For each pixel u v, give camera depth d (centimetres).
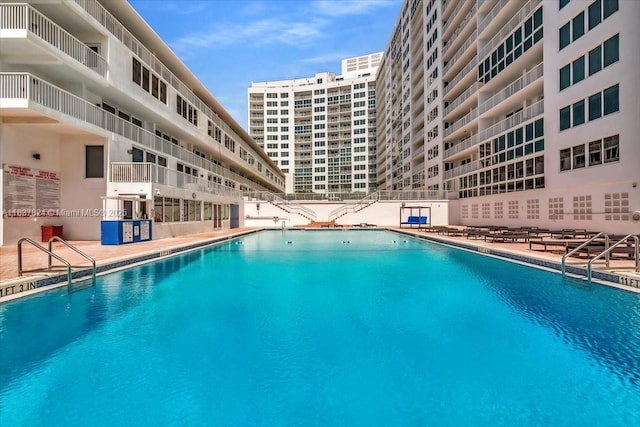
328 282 965
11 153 1454
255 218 3725
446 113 4025
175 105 2528
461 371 448
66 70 1566
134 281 958
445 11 4028
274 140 10719
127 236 1619
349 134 10438
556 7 2020
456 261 1323
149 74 2153
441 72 4072
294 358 487
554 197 2086
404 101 5847
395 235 2647
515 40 2525
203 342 542
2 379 431
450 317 657
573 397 388
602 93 1697
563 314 660
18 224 1494
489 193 2952
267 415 357
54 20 1605
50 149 1670
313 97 10625
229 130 4003
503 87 3000
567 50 1928
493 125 2902
